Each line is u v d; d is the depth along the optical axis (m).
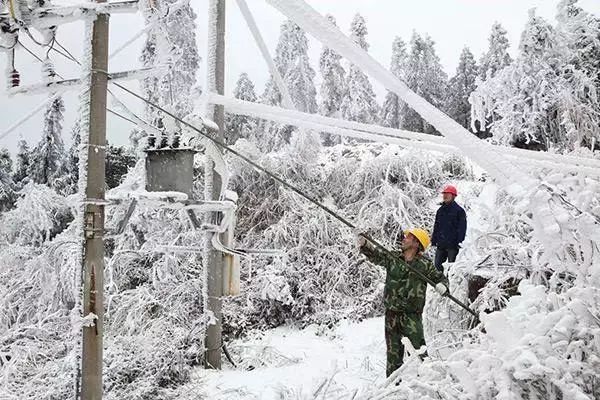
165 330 6.95
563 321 2.35
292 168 10.59
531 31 11.70
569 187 3.02
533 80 11.38
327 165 11.63
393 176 11.06
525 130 11.09
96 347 4.18
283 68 22.50
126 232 9.00
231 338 7.74
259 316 8.45
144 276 8.89
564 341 2.32
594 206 2.79
